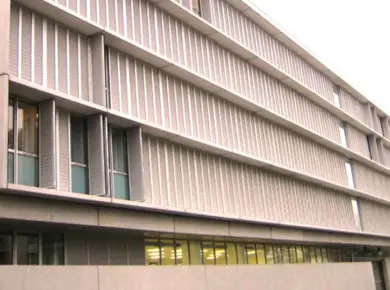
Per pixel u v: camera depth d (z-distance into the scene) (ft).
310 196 110.32
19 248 55.42
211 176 79.92
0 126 48.75
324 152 121.60
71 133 58.80
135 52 67.51
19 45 53.36
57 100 55.52
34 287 42.06
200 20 79.77
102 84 60.49
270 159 95.30
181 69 73.46
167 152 72.23
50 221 53.67
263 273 74.43
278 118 98.12
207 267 63.46
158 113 70.44
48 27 57.41
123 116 62.49
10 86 51.21
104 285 48.88
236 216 80.59
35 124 55.11
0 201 49.47
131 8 69.56
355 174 137.49
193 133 76.33
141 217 65.51
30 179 52.95
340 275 98.17
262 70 99.66
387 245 150.92
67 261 58.90
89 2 62.59
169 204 69.87
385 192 158.51
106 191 58.49
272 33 106.42
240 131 88.33
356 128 146.82
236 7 95.25
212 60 84.58
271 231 93.25
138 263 68.54
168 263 74.59
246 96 91.35
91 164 59.06
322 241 112.57
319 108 123.75
